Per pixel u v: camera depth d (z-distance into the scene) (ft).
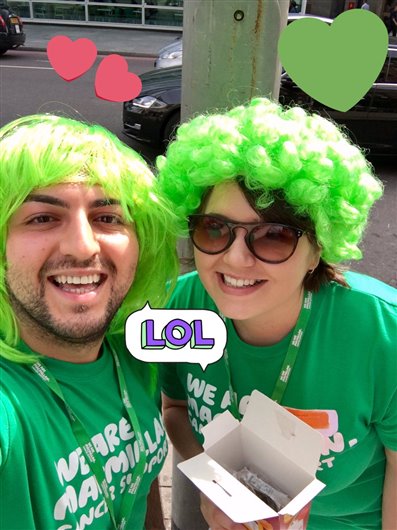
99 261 1.61
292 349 1.82
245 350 1.88
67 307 1.58
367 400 1.79
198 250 1.77
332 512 2.08
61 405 1.65
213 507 1.60
